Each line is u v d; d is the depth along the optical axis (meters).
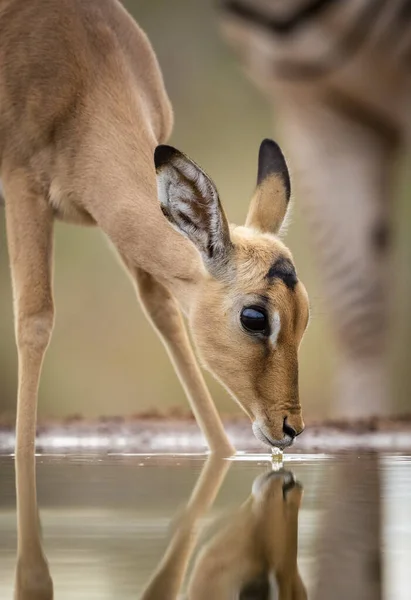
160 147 10.38
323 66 17.27
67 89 11.70
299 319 10.73
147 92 12.38
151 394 25.58
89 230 26.22
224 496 8.37
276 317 10.62
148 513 7.57
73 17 11.96
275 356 10.70
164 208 10.59
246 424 15.07
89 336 25.95
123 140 11.59
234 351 10.77
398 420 15.59
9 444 13.26
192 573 5.74
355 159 18.42
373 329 18.72
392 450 12.34
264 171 11.58
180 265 11.05
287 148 20.69
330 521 7.23
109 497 8.33
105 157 11.50
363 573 5.76
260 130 28.16
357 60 17.11
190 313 11.01
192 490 8.68
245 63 18.45
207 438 11.96
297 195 20.92
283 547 6.38
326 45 17.08
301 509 7.72
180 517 7.38
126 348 25.86
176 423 15.02
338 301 18.80
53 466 10.52
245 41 17.66
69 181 11.62
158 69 12.69
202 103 28.27
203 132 28.30
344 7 16.77
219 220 10.67
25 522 7.24
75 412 25.25
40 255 11.65
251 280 10.72
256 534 6.76
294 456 11.62
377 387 18.75
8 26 11.91
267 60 17.56
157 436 13.81
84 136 11.58
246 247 10.88
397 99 17.59
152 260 11.20
